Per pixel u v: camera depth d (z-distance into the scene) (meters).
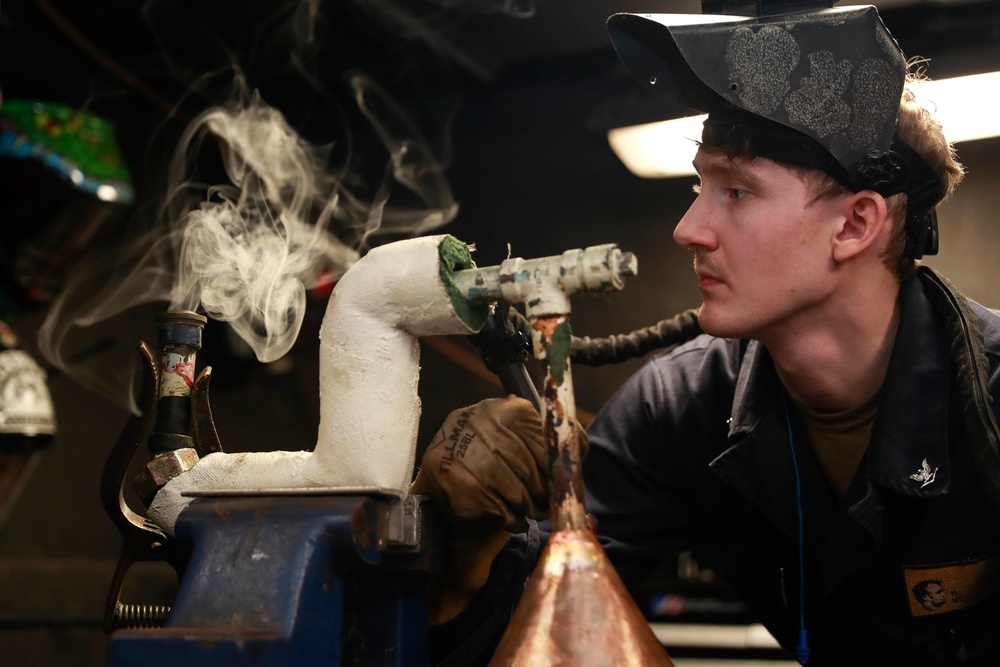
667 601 2.33
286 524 0.69
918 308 0.99
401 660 0.76
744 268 0.92
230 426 3.11
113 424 3.00
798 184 0.90
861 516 0.95
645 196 3.03
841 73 0.89
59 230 1.82
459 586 0.86
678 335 1.19
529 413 0.80
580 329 3.03
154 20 2.73
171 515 0.83
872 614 1.03
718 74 0.86
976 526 0.95
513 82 3.05
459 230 3.13
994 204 2.68
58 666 2.60
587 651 0.60
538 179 3.09
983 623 0.99
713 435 1.14
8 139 1.76
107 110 2.96
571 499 0.66
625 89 2.87
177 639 0.62
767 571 1.12
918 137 0.96
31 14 2.63
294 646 0.65
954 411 0.96
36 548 2.76
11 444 1.65
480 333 0.86
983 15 2.37
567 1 2.57
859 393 1.00
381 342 0.75
